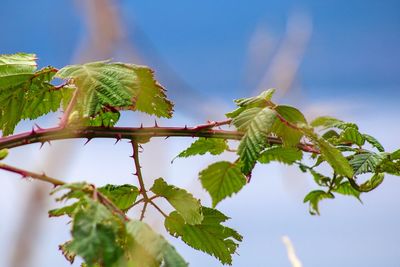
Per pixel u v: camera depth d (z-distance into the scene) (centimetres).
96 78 120
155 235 106
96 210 106
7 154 113
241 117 120
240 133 121
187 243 123
